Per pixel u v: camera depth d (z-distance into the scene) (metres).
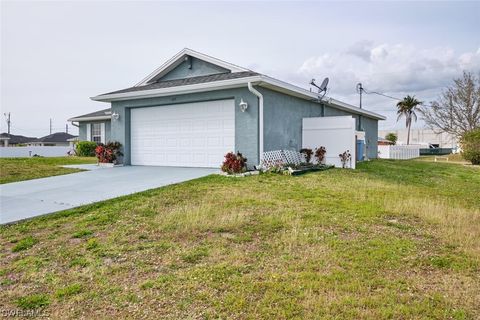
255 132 11.01
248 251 4.39
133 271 3.85
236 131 11.37
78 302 3.23
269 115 11.78
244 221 5.66
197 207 6.48
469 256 4.22
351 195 7.95
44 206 6.86
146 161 13.72
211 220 5.68
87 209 6.57
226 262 4.04
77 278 3.72
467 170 16.81
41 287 3.55
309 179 10.11
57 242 4.86
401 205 6.83
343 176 11.19
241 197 7.47
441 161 25.47
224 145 11.87
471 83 29.73
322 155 13.86
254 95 11.03
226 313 2.95
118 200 7.21
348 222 5.67
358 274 3.66
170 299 3.22
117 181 9.65
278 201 7.15
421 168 16.69
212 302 3.14
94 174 11.13
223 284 3.47
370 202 7.23
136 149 13.95
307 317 2.85
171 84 12.84
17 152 26.23
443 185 11.03
